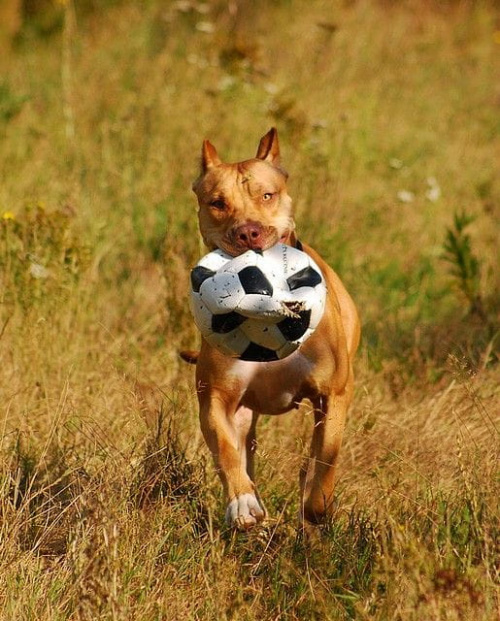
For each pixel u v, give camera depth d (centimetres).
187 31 2369
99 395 959
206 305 762
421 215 1639
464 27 2764
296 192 1386
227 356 787
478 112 2261
